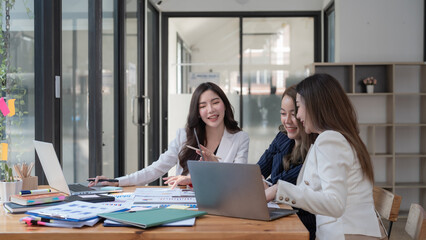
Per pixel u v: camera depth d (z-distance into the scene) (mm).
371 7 6309
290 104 2713
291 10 7605
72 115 3857
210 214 2033
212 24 7840
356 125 2148
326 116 2090
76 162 4000
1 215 2041
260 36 7758
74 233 1727
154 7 7445
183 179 2652
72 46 3834
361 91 6207
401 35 6297
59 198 2232
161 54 7898
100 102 4449
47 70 3244
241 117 7793
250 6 7691
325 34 7504
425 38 6238
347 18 6332
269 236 1730
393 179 5984
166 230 1750
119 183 2902
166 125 7957
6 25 2854
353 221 2025
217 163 1957
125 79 5383
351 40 6328
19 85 2992
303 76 7695
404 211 6117
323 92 2104
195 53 7867
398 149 6285
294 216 2002
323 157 1992
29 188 2516
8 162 2881
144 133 6562
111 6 5062
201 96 3129
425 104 6141
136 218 1835
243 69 7809
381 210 2408
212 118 3107
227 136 3232
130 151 5789
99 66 4441
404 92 6254
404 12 6293
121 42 5305
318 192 1944
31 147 3129
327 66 6219
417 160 6266
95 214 1892
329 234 2023
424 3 6266
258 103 7793
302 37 7680
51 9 3264
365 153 2064
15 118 2947
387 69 6180
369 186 2084
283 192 1948
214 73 7852
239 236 1729
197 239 1727
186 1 7754
